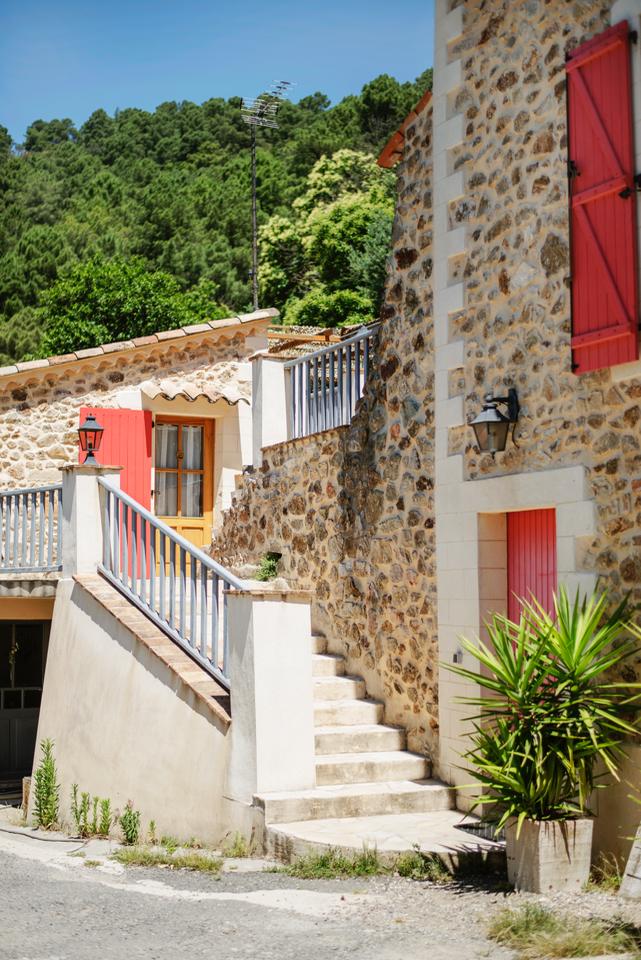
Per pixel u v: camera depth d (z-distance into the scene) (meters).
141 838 7.57
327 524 9.50
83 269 26.81
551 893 5.43
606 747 5.64
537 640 5.95
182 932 4.87
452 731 7.46
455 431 7.62
